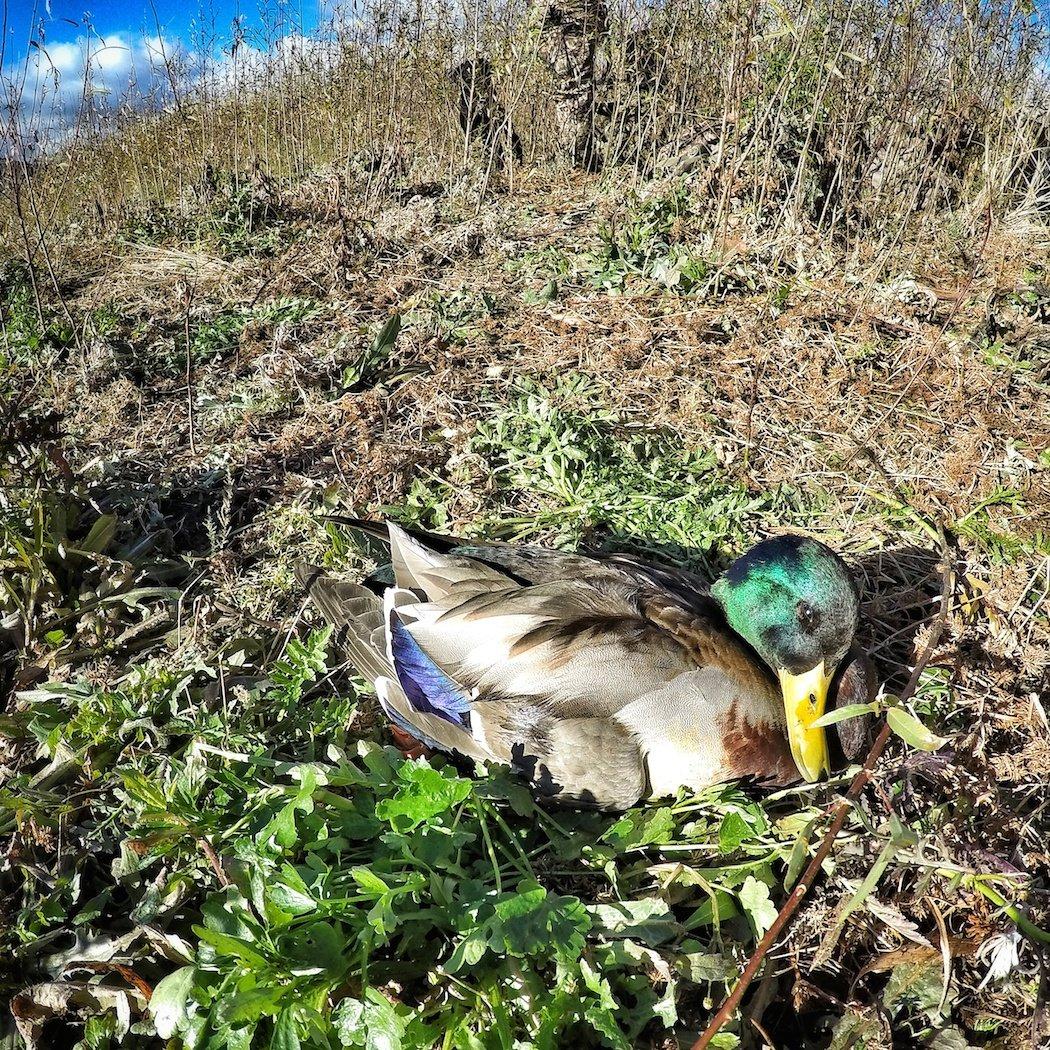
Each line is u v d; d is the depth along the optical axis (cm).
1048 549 61
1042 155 131
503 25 154
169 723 50
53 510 65
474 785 46
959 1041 39
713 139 133
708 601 52
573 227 123
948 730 52
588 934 42
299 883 38
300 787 44
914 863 42
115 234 141
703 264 102
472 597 51
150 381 94
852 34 121
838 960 43
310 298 109
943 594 56
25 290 118
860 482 72
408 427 81
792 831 46
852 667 49
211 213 140
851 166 119
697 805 47
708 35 142
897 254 106
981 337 88
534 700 47
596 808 47
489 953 41
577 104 151
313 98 170
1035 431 75
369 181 145
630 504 70
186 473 77
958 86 126
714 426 79
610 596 49
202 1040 37
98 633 60
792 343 88
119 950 42
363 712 55
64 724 50
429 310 102
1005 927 40
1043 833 47
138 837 44
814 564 46
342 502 73
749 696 46
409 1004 41
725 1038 37
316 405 86
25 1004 41
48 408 89
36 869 46
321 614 60
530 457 75
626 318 95
